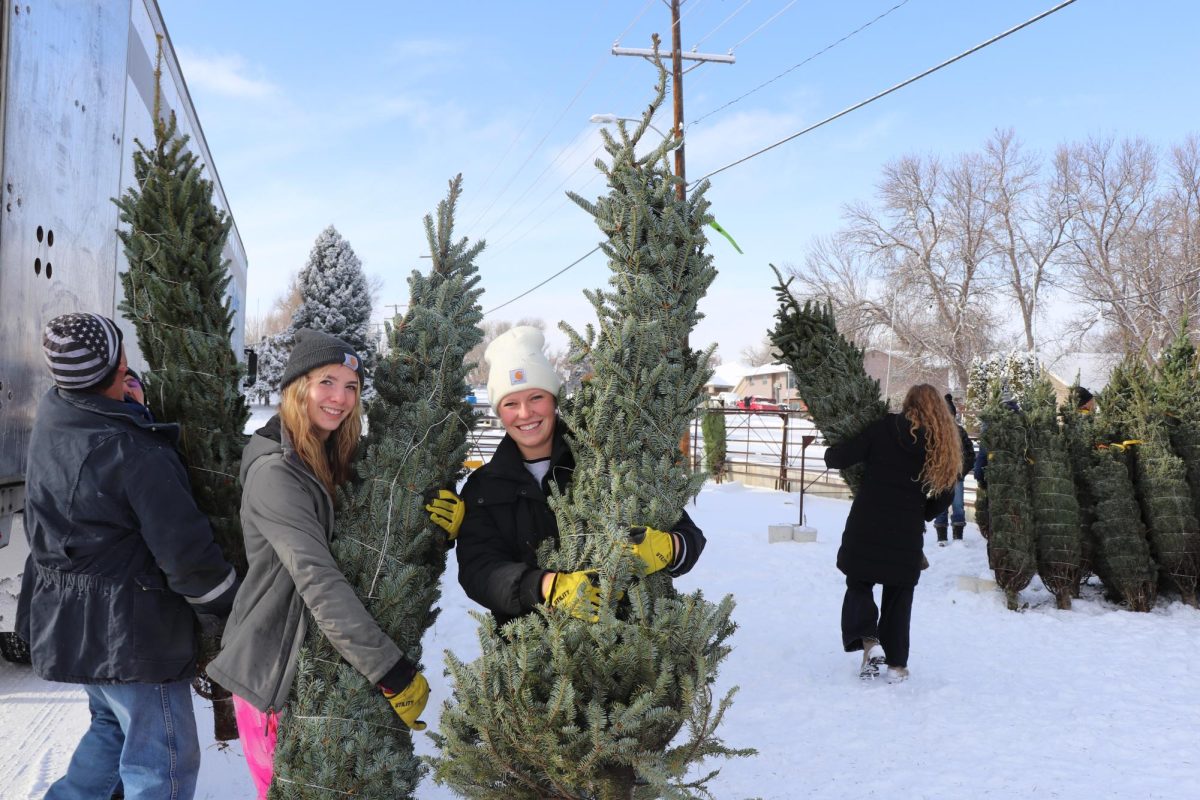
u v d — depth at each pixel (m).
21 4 3.61
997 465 6.74
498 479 2.23
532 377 2.16
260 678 2.10
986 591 7.01
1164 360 7.17
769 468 16.77
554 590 1.96
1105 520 6.61
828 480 15.34
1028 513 6.61
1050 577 6.62
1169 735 3.93
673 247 2.25
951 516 9.72
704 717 1.89
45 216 3.86
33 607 2.30
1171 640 5.64
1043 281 42.12
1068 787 3.38
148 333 2.92
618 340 2.16
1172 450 6.72
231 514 2.89
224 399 2.94
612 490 2.02
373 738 2.11
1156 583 6.59
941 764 3.63
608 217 2.32
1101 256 39.41
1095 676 4.88
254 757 2.21
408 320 2.48
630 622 1.97
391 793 2.15
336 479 2.30
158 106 3.07
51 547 2.26
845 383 5.19
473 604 6.46
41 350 3.88
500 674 1.95
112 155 4.69
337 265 40.12
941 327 42.81
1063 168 40.53
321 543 2.07
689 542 2.10
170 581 2.27
